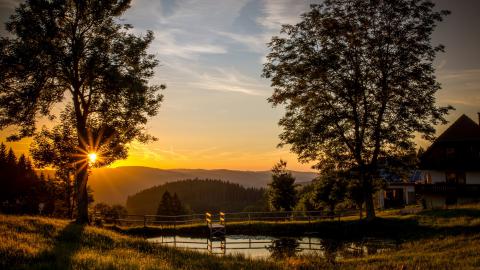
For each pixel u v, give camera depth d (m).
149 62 31.11
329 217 40.44
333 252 25.17
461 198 48.25
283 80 35.72
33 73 27.91
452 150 50.97
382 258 19.91
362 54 33.25
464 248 20.67
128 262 14.55
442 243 22.97
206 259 18.30
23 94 27.83
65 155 30.41
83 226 24.81
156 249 20.06
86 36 29.27
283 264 17.84
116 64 29.34
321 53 33.78
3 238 16.67
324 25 33.44
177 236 34.75
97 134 30.45
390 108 33.38
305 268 17.36
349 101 33.47
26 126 29.39
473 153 49.94
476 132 50.50
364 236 31.17
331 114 33.75
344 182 37.16
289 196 58.19
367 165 33.62
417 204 58.91
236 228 36.22
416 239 26.80
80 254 15.48
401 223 32.34
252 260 18.94
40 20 27.47
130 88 29.14
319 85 34.50
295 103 35.56
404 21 32.91
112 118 30.50
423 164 51.91
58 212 56.97
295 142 35.03
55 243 18.03
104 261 14.20
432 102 32.91
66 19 28.30
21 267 12.41
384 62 32.94
